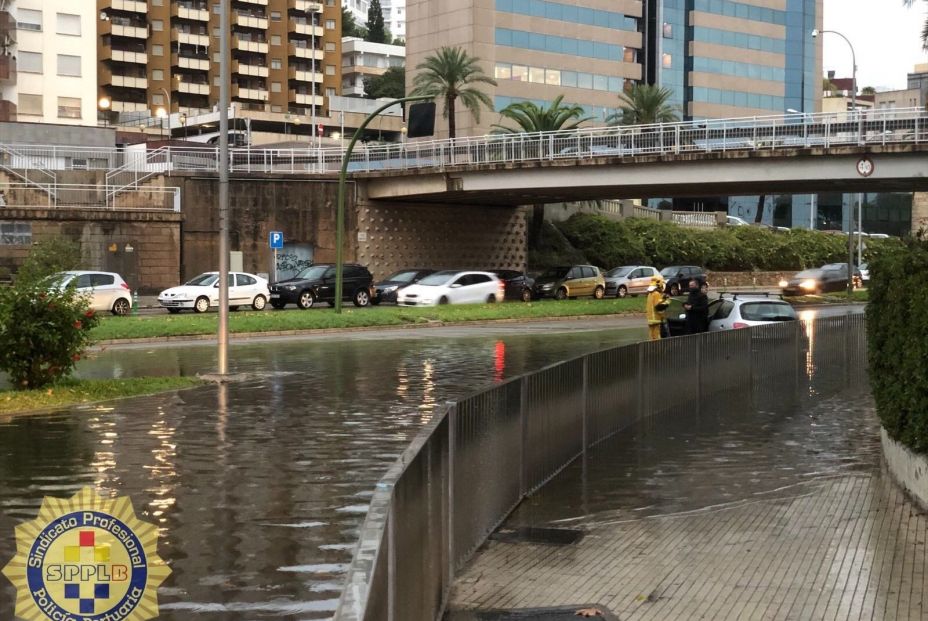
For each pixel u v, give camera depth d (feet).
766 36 367.66
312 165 181.47
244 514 29.60
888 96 484.74
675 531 28.91
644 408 50.88
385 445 41.11
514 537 28.66
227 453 39.24
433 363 76.07
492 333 109.81
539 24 314.14
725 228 273.13
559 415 38.73
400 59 484.33
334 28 397.60
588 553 26.76
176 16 362.53
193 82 368.89
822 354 73.77
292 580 23.47
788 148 140.97
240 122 351.05
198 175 168.14
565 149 162.61
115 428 45.32
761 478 37.01
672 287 188.44
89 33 264.11
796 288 191.11
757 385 65.26
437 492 22.26
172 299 131.75
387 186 181.98
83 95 263.49
